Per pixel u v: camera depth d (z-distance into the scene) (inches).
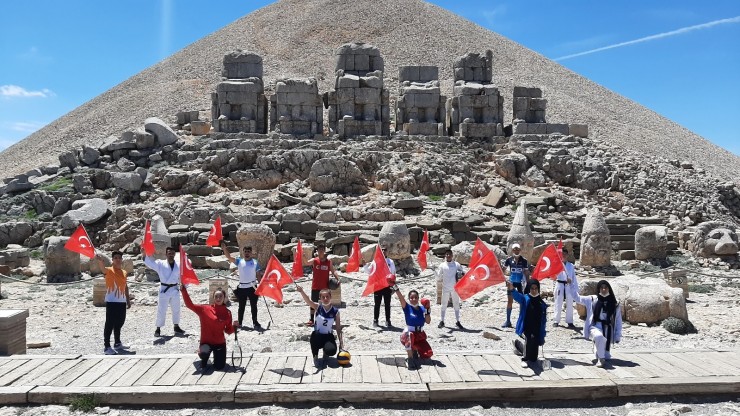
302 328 510.0
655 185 1112.2
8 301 641.6
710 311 595.5
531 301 400.5
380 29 2383.1
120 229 906.1
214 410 346.0
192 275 509.4
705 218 1054.4
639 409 349.4
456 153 1180.5
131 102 1980.8
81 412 340.5
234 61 1238.9
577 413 346.3
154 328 530.0
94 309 607.5
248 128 1196.5
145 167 1101.1
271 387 355.6
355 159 1088.2
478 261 463.2
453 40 2364.7
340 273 758.5
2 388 354.0
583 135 1268.5
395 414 342.0
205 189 1024.2
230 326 391.5
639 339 495.2
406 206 979.3
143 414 340.2
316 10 2564.0
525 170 1139.9
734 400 364.2
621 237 941.8
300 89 1206.3
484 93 1254.9
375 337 476.7
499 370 386.0
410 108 1258.0
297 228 892.0
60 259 761.6
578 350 437.1
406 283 718.5
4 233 932.0
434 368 389.7
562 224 974.4
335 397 350.6
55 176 1081.4
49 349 461.7
